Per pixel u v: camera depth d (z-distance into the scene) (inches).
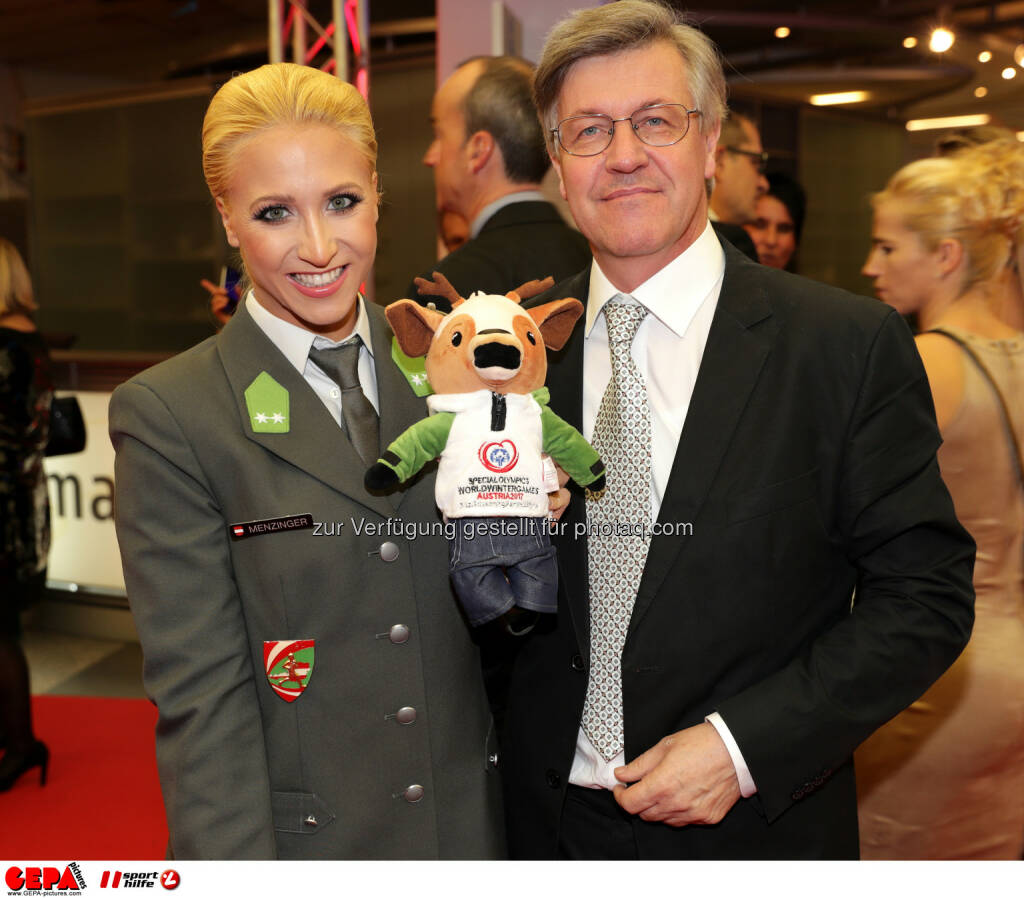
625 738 47.7
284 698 43.3
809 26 268.4
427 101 322.3
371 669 44.1
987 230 71.1
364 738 44.1
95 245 370.9
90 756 134.4
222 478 43.1
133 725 145.3
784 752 43.7
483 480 42.7
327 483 43.4
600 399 51.3
